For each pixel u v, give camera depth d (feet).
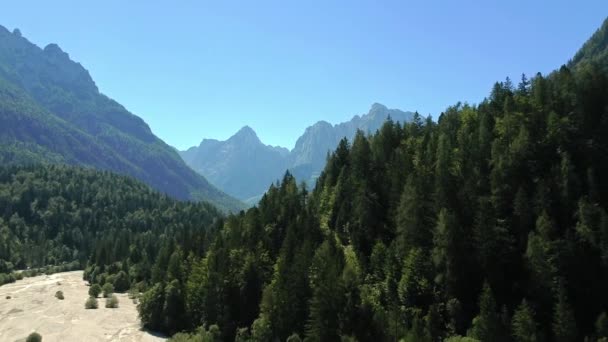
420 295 361.51
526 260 339.36
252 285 448.65
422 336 319.68
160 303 481.46
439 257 362.53
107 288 649.61
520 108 452.35
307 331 368.07
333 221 511.40
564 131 400.47
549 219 347.77
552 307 317.22
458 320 335.67
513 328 307.58
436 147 499.51
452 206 396.37
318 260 405.59
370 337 348.18
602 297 315.78
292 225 488.02
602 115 406.62
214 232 616.39
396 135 596.70
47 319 483.10
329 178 595.47
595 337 293.02
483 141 442.09
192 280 482.28
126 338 442.50
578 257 325.83
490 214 361.92
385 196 483.10
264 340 385.09
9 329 453.58
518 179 392.06
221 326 432.66
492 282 345.31
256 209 569.23
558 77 495.00
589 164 383.65
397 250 403.34
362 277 407.44
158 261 618.44
